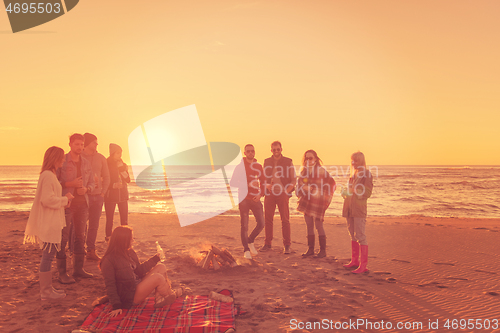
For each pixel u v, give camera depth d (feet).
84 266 18.37
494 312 12.25
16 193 113.19
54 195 12.94
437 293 14.34
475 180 184.96
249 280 16.07
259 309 12.32
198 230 31.94
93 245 19.56
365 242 17.70
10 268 17.80
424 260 20.53
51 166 13.20
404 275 17.20
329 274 17.24
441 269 18.42
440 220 42.70
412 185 142.51
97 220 19.60
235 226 34.73
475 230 32.58
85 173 16.37
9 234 28.53
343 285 15.37
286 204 22.34
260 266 18.43
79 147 15.72
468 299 13.64
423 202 77.77
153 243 25.27
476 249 23.88
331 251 23.11
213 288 14.76
